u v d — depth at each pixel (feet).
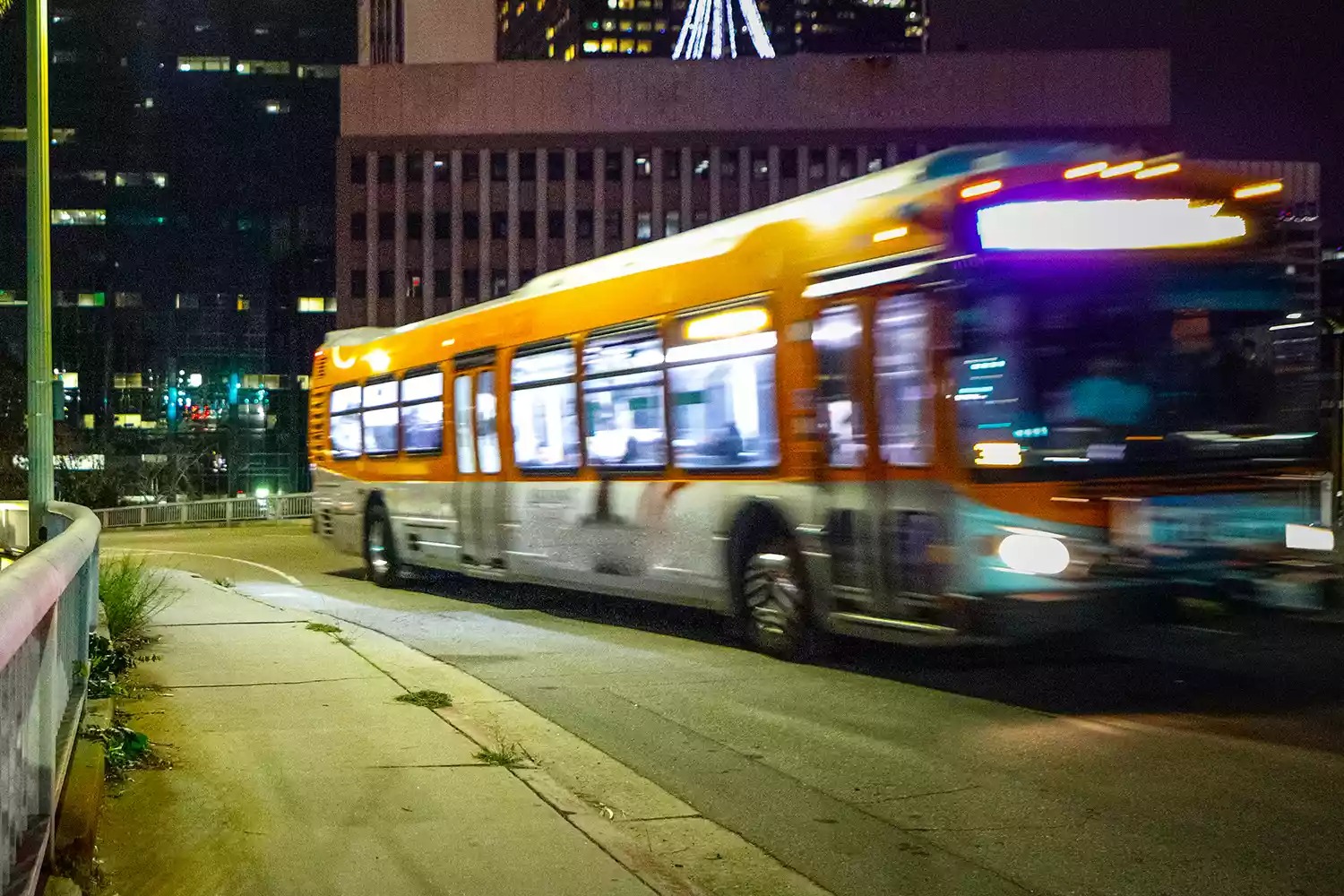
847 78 274.77
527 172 280.72
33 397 59.67
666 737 26.89
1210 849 18.83
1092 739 25.76
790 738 26.55
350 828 18.85
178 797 20.44
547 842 18.25
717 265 36.91
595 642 40.45
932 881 17.72
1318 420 30.17
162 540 116.26
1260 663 33.81
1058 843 19.29
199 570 75.20
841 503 31.73
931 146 274.16
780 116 276.21
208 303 405.80
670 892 16.26
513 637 41.91
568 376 44.50
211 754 23.58
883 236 30.30
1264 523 29.43
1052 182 28.45
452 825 19.06
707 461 37.19
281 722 26.48
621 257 41.98
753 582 35.91
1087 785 22.44
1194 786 22.20
